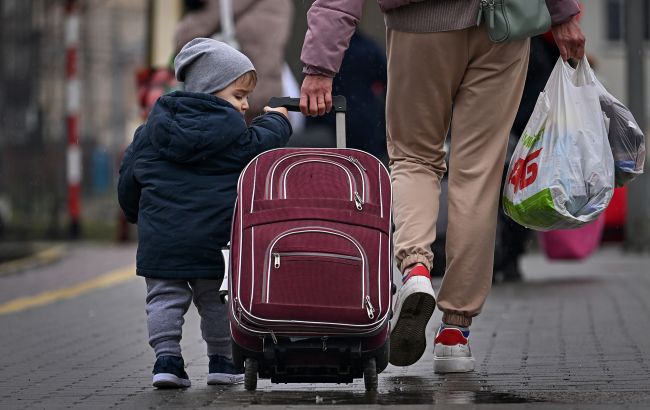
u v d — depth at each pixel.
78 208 39.69
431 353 12.59
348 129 19.42
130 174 10.48
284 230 9.14
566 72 10.49
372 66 19.30
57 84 50.25
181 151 10.19
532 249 33.34
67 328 15.93
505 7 10.23
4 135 47.44
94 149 82.31
